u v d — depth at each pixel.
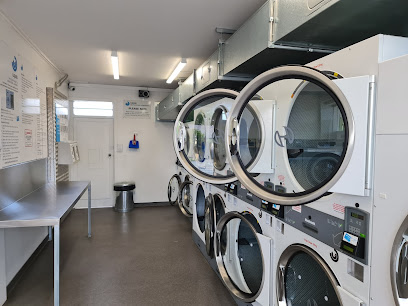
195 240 4.02
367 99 1.12
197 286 2.85
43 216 2.35
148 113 6.35
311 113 1.53
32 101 3.37
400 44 1.16
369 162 1.13
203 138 2.68
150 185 6.44
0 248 2.48
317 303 1.55
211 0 2.31
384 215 1.08
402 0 1.26
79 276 3.03
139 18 2.67
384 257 1.08
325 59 1.41
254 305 2.20
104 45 3.42
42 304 2.51
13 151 2.76
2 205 2.62
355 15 1.41
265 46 1.85
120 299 2.60
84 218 5.29
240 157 1.79
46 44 3.39
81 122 6.04
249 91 1.64
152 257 3.54
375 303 1.12
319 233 1.45
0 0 2.34
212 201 3.13
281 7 1.70
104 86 6.06
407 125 0.98
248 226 2.38
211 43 3.33
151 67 4.45
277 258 1.86
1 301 2.48
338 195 1.32
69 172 5.93
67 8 2.48
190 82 3.73
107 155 6.23
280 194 1.48
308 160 1.55
